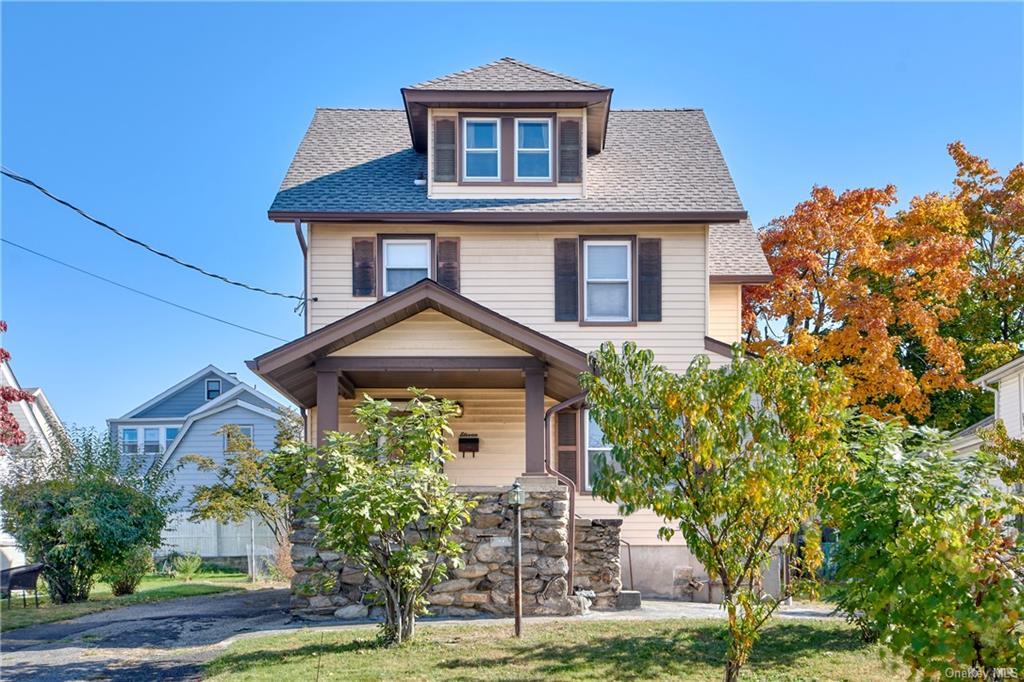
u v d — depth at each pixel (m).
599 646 11.52
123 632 14.19
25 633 14.63
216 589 21.55
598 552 15.45
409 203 18.88
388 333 15.38
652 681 9.86
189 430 36.81
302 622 14.28
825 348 23.36
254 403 39.88
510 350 15.39
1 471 24.61
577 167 19.17
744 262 20.14
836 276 24.23
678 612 14.77
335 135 21.73
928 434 10.59
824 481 8.77
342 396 17.95
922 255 23.47
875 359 22.45
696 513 8.50
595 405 8.88
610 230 18.94
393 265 18.98
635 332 18.70
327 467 11.59
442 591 14.36
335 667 10.54
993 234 31.45
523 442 18.77
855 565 9.16
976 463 9.66
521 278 18.88
